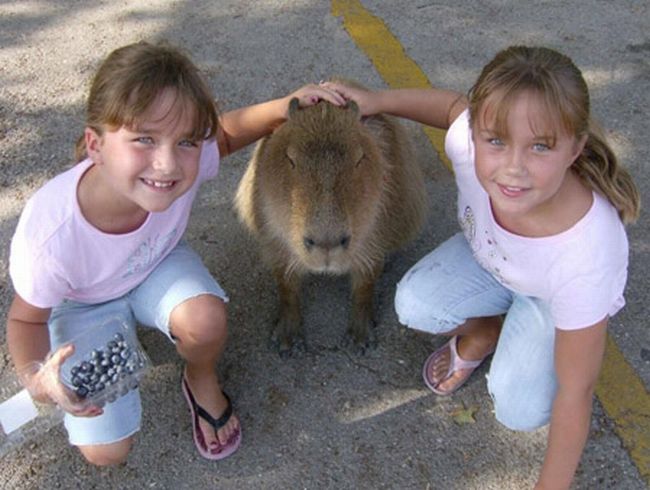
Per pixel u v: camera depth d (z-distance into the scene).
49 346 1.25
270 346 1.58
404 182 1.63
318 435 1.44
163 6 2.41
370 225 1.49
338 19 2.34
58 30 2.32
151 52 1.09
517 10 2.39
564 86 1.03
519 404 1.34
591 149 1.15
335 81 1.61
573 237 1.15
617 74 2.15
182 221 1.35
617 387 1.49
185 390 1.45
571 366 1.19
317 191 1.37
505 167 1.07
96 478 1.38
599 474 1.37
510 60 1.06
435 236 1.79
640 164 1.91
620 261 1.17
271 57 2.21
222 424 1.42
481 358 1.50
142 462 1.40
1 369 1.51
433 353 1.55
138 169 1.10
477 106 1.08
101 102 1.08
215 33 2.30
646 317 1.60
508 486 1.37
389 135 1.61
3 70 2.18
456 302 1.42
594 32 2.30
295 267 1.55
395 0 2.43
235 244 1.77
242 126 1.51
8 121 2.03
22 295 1.20
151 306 1.35
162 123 1.07
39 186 1.86
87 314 1.33
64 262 1.19
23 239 1.17
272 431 1.45
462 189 1.34
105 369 1.22
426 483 1.38
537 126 1.03
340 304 1.68
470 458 1.41
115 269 1.27
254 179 1.60
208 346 1.33
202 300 1.32
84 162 1.23
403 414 1.48
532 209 1.15
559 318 1.20
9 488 1.36
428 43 2.26
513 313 1.37
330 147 1.39
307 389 1.52
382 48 2.24
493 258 1.30
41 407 1.40
